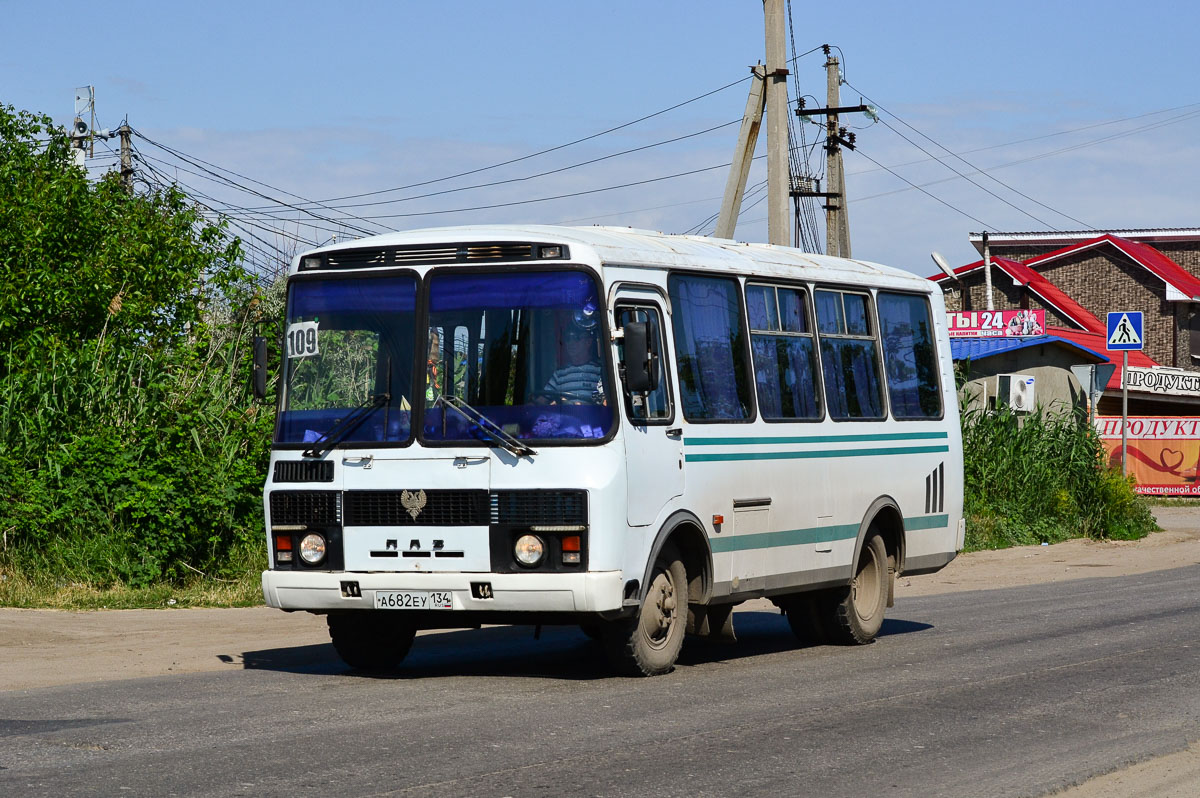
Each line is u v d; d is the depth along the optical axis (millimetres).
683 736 8320
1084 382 30734
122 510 16312
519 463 9852
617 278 10312
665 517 10477
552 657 12281
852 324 13414
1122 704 9672
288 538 10430
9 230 22188
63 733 8234
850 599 13023
